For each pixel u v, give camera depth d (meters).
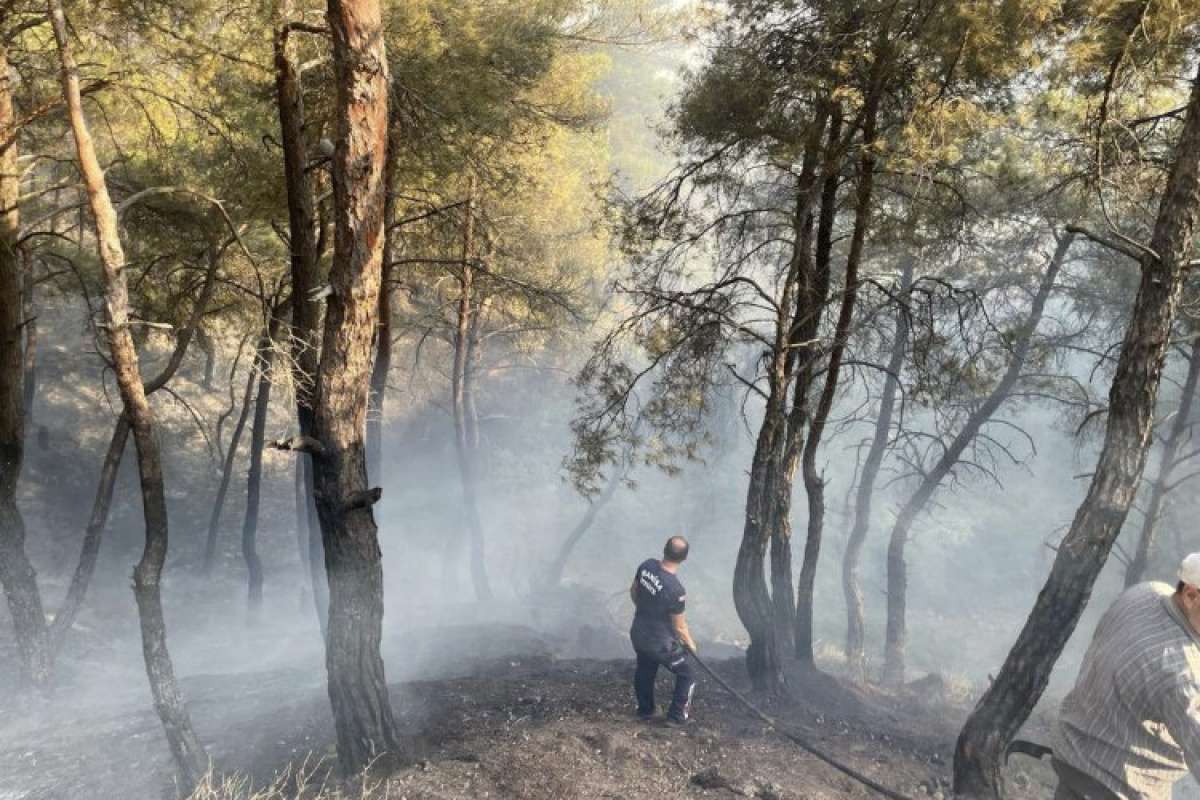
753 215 10.23
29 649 9.91
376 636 6.03
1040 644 5.60
